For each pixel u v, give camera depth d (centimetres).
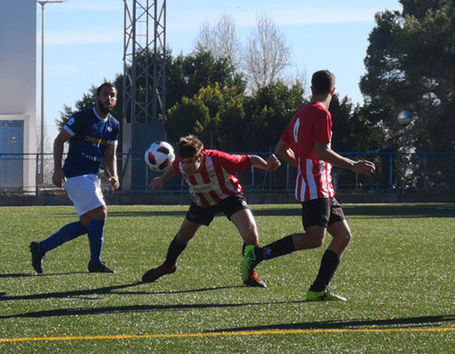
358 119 5206
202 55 8212
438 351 638
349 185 4428
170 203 4397
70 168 1155
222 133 5616
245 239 993
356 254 1424
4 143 5406
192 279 1083
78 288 991
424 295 940
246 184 4438
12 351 631
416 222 2341
